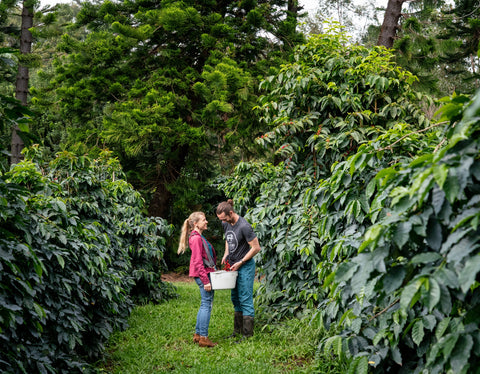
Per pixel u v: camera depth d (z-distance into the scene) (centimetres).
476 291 171
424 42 1089
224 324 541
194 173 1291
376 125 442
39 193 360
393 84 444
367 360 225
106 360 400
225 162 1335
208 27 1098
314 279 474
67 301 321
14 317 229
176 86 1093
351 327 254
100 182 514
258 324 495
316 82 455
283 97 490
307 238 445
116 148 1073
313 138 439
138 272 627
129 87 1132
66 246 332
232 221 472
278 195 499
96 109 1232
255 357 400
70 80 1134
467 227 160
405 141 339
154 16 1063
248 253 460
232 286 447
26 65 1169
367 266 177
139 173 1104
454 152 166
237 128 1062
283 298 504
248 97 1037
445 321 192
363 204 296
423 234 170
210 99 978
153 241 668
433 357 173
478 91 156
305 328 428
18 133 230
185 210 1196
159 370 376
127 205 640
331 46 488
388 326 234
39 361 276
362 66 441
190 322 538
